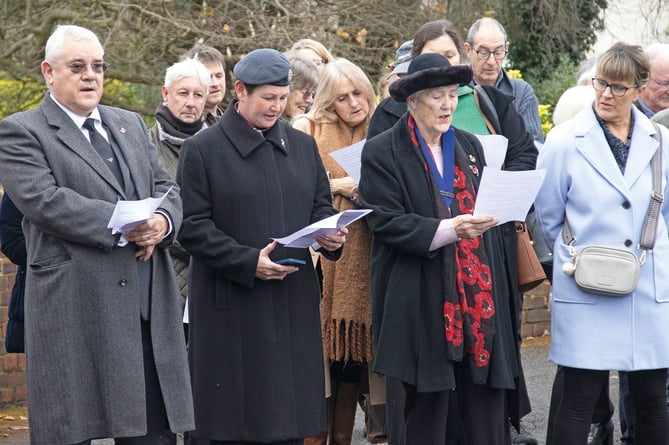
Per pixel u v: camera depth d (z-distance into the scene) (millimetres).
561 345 7164
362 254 7797
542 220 7320
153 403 6383
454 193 6820
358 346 7805
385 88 8820
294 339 6715
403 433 6934
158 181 6605
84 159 6203
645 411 7238
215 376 6645
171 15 16203
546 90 20312
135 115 6711
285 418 6594
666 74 8680
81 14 15875
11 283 10367
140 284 6340
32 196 6012
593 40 21875
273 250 6621
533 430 9391
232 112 6832
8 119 6176
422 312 6688
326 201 7012
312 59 9844
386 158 6832
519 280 7477
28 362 6168
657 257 7074
